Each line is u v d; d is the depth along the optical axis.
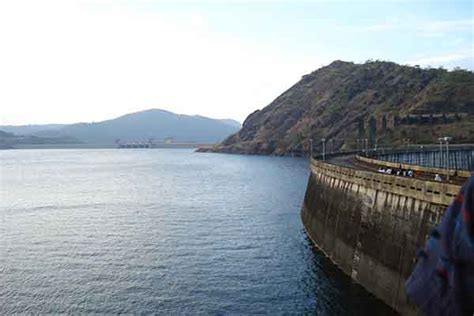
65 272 58.34
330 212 64.75
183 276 56.22
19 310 46.59
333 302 46.50
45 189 152.00
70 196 133.38
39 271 58.84
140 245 71.94
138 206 112.62
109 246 71.56
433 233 4.97
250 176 193.25
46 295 50.38
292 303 46.97
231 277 55.56
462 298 4.49
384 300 44.94
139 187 155.88
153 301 48.41
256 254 65.75
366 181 52.12
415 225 41.28
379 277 46.41
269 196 128.88
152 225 87.88
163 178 189.75
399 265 42.97
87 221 93.00
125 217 97.31
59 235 79.75
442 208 38.00
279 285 52.25
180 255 65.75
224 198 125.75
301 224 87.44
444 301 4.61
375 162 92.56
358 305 45.22
